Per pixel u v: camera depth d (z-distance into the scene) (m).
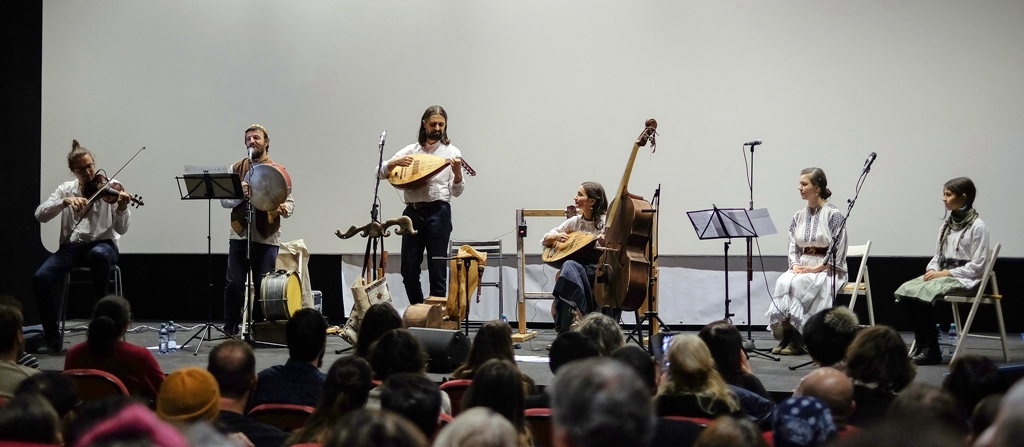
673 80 7.28
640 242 5.48
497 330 3.15
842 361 3.06
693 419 2.48
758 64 7.18
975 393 2.43
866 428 0.84
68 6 7.85
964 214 5.45
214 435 1.44
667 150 7.30
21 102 7.57
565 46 7.41
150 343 6.09
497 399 2.26
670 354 2.61
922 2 7.01
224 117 7.77
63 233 5.83
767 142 7.18
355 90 7.66
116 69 7.84
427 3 7.57
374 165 7.63
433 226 6.00
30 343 5.73
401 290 7.58
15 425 1.90
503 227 7.48
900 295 5.44
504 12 7.48
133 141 7.83
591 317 3.45
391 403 2.04
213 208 7.74
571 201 7.41
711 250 7.25
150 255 7.84
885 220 7.07
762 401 2.87
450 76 7.55
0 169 7.34
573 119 7.40
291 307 5.84
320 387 2.94
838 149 7.11
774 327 5.95
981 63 6.96
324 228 7.69
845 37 7.09
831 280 5.82
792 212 7.16
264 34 7.74
